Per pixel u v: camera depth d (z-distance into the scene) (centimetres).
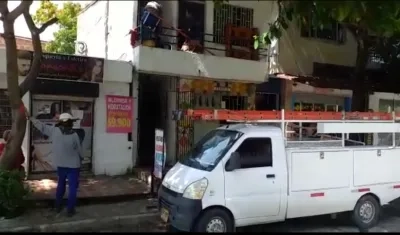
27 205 808
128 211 812
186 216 618
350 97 1550
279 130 701
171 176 692
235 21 1407
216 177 634
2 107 1025
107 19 1440
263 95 1418
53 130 789
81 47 1642
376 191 764
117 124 1149
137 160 1216
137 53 1146
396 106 1561
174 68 1185
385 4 603
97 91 1100
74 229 723
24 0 775
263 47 1410
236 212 643
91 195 886
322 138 780
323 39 1558
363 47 1257
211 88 1289
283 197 679
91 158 1134
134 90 1174
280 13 861
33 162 1057
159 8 1219
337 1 557
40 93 1036
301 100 1470
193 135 1266
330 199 719
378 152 773
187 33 1334
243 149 667
